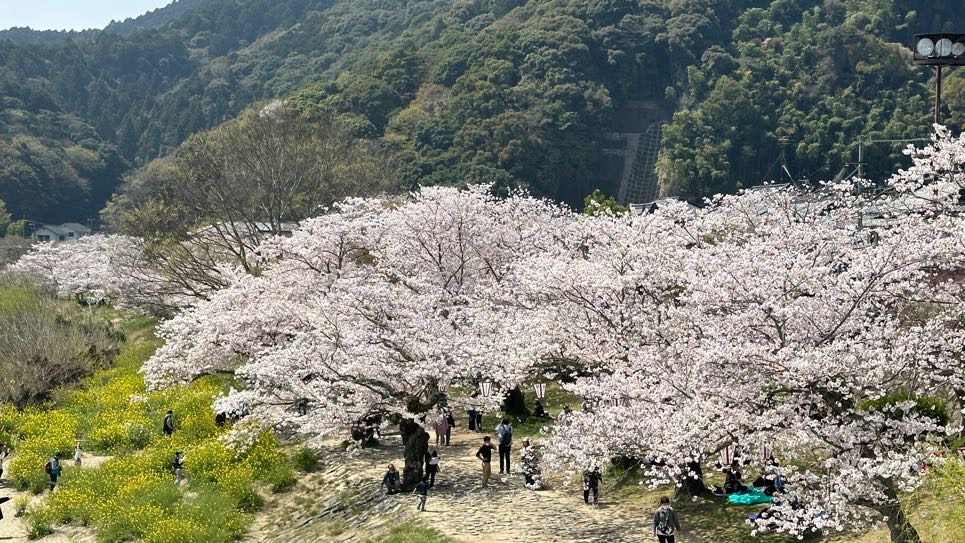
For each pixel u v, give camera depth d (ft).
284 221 168.25
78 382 128.47
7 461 101.30
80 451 99.81
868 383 52.60
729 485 65.26
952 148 69.21
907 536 49.37
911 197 75.36
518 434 87.97
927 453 53.01
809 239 72.59
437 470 75.15
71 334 137.90
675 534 60.23
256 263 142.10
